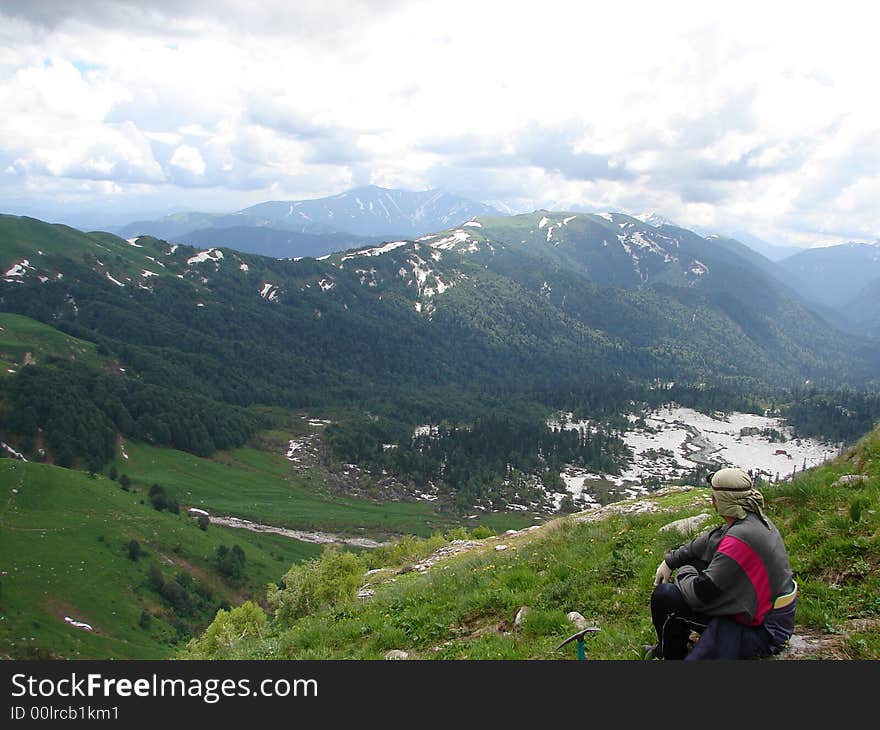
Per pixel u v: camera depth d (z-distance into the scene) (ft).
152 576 401.29
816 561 29.78
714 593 19.65
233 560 443.32
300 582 79.51
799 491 39.27
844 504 35.55
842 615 24.85
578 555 40.37
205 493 592.19
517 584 38.11
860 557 28.73
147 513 478.59
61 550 398.42
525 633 30.40
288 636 40.86
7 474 461.78
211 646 80.94
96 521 441.68
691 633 23.73
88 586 374.02
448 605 37.22
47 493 459.73
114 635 345.10
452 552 83.82
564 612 32.09
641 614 29.30
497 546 73.31
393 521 583.17
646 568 33.86
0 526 404.98
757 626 19.89
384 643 33.88
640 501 69.10
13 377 645.10
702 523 40.32
